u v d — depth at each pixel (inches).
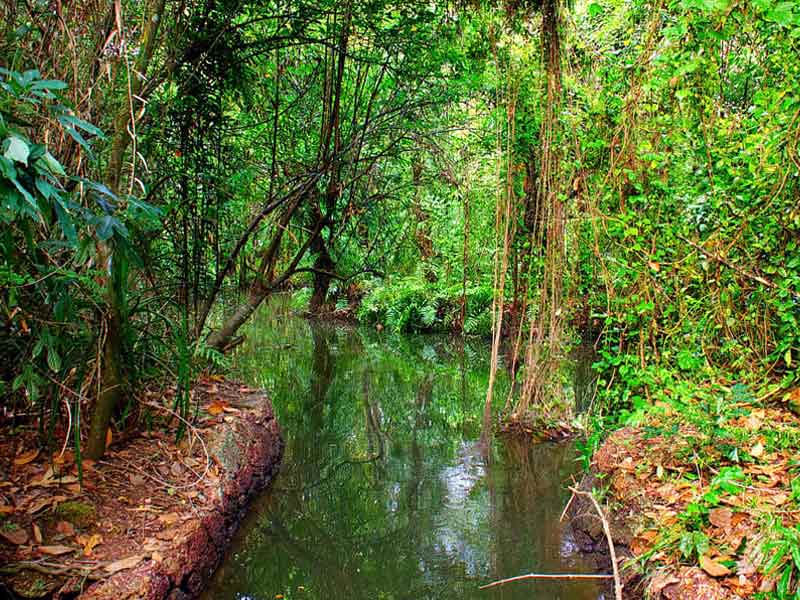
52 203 64.6
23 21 107.7
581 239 186.5
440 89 206.7
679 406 114.2
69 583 84.6
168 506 111.3
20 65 99.9
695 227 136.2
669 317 145.2
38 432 112.7
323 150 213.3
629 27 154.6
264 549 136.8
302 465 183.2
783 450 105.1
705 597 82.0
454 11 192.1
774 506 89.5
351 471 182.9
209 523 114.1
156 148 159.5
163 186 167.9
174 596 95.7
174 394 152.3
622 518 114.2
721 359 138.3
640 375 132.3
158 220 105.6
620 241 156.9
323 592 121.3
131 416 128.1
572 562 122.2
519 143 202.4
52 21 106.2
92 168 111.6
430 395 271.4
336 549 138.6
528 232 212.4
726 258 126.6
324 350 374.3
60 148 100.8
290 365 327.3
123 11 115.3
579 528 132.0
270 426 173.5
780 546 76.9
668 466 115.3
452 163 259.1
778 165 118.2
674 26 127.4
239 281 230.5
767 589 77.0
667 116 138.5
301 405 254.1
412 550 136.3
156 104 147.5
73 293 106.2
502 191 205.5
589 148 168.6
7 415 114.1
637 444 131.3
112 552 93.7
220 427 145.6
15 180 55.9
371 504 160.6
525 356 206.7
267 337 410.0
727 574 84.3
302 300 537.6
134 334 117.0
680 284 144.6
